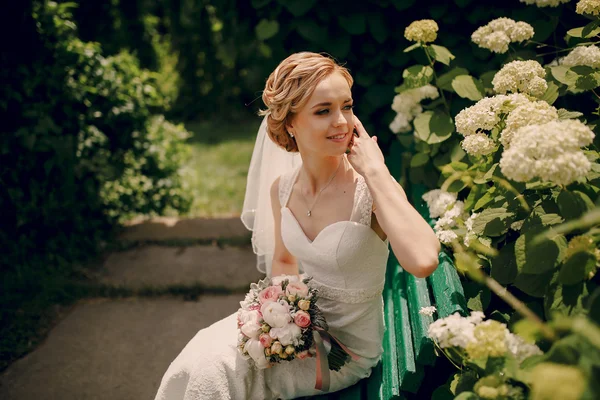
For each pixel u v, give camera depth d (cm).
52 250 444
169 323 369
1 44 426
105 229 493
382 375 215
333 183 219
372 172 202
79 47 482
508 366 151
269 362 206
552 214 186
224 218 504
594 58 226
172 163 549
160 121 577
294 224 223
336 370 209
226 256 447
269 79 217
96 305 394
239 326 206
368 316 220
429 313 201
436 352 188
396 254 190
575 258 162
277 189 241
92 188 468
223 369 208
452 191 257
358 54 434
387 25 415
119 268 436
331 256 209
